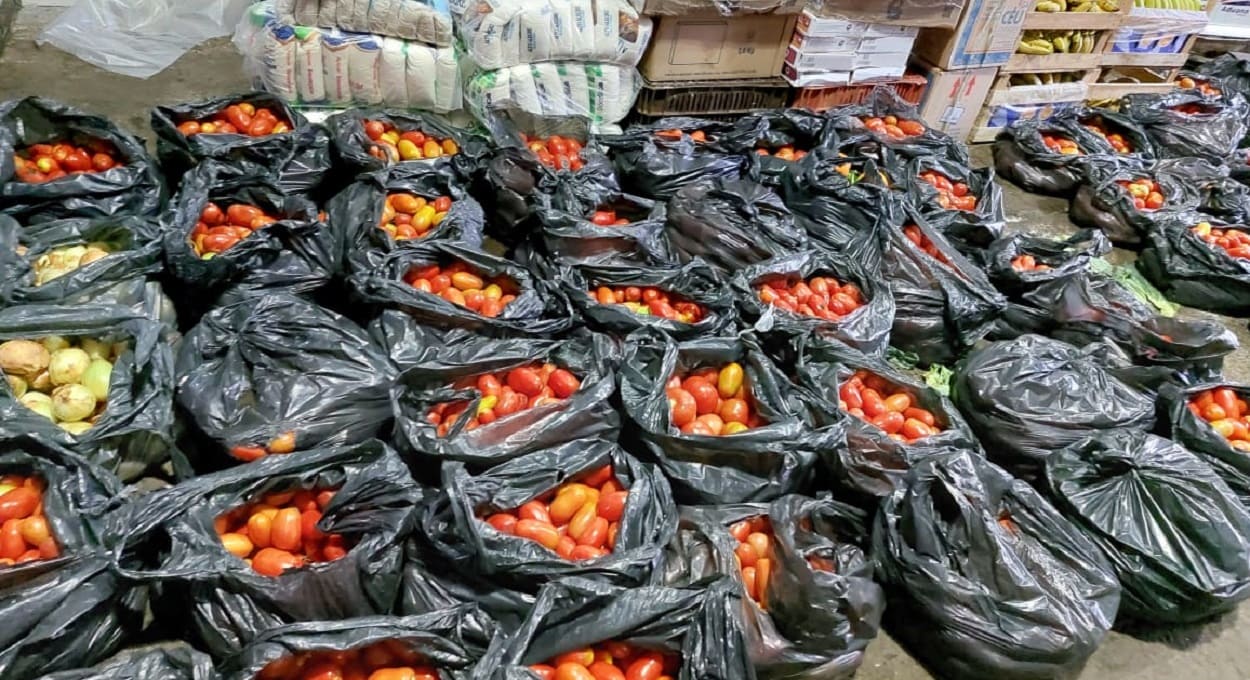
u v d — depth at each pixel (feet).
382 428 9.11
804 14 15.83
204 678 6.04
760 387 9.50
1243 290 14.52
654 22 15.11
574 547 7.68
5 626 6.27
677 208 13.03
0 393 7.82
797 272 11.78
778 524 7.98
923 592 8.02
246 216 10.94
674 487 8.82
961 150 16.26
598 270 11.15
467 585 7.48
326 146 12.83
